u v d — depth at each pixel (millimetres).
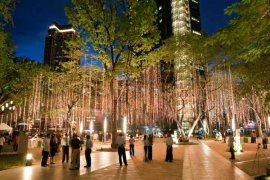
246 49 9406
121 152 16656
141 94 51688
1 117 58625
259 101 42875
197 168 15203
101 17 27938
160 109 55344
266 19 8117
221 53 10656
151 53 30250
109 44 28578
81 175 13055
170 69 45188
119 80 34031
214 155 23172
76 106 47812
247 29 8461
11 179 12055
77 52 41188
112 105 29578
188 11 115500
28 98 45281
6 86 37562
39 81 44656
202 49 10727
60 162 18922
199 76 43906
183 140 44438
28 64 40250
